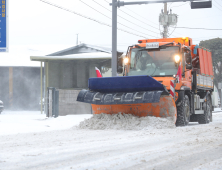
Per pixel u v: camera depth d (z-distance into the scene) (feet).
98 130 30.99
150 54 37.60
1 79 116.26
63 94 68.85
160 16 105.29
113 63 50.39
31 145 20.72
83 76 90.43
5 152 17.81
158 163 14.35
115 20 50.75
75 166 13.58
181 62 37.11
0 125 38.29
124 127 31.63
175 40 42.11
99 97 33.42
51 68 90.12
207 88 47.34
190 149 18.54
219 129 31.32
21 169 13.15
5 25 44.01
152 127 31.30
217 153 17.22
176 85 35.55
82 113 69.67
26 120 49.16
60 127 38.96
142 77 31.65
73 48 99.45
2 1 43.91
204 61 46.39
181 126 36.19
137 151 17.70
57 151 17.89
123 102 32.14
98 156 16.11
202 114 45.78
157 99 30.83
